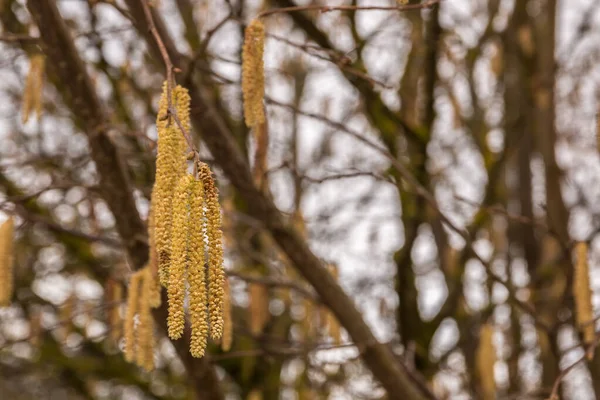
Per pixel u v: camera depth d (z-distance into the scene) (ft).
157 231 6.64
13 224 12.80
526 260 23.94
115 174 13.37
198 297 6.12
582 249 12.50
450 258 21.27
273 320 22.70
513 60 23.70
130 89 20.22
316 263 15.28
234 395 25.38
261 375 22.84
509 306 21.29
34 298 22.26
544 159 22.62
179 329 6.07
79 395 26.96
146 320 11.54
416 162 20.49
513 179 25.79
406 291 21.17
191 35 19.99
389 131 20.31
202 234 6.18
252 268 19.56
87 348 23.25
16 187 20.48
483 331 14.85
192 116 13.80
